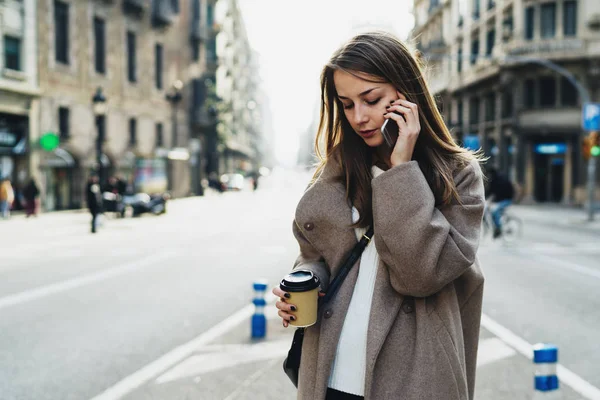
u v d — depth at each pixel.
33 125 24.89
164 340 5.62
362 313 1.61
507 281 8.96
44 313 6.77
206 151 50.72
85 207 28.84
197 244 14.27
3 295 7.84
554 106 32.44
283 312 1.59
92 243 14.45
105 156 31.00
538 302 7.41
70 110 27.70
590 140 20.62
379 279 1.58
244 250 13.03
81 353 5.19
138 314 6.73
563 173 33.03
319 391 1.58
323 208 1.68
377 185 1.50
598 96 31.56
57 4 27.14
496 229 14.27
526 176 33.81
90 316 6.62
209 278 9.23
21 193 24.58
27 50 24.48
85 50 29.03
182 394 4.18
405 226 1.45
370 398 1.51
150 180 36.62
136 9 34.06
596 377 4.51
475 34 40.19
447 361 1.51
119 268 10.30
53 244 14.19
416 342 1.53
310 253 1.79
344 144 1.72
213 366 4.83
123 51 33.09
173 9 40.22
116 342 5.55
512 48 33.28
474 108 42.22
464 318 1.67
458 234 1.50
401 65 1.60
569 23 31.98
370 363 1.51
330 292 1.66
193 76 44.34
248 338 5.70
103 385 4.38
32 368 4.78
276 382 4.42
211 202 38.53
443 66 47.59
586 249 13.27
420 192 1.47
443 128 1.67
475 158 1.69
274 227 19.56
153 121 37.28
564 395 4.10
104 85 30.89
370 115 1.59
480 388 4.25
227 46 61.41
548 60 32.03
